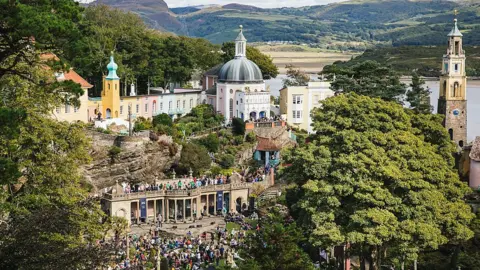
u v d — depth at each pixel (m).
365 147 122.12
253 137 186.00
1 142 83.75
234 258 110.75
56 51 70.38
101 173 150.25
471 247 123.25
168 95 199.50
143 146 156.00
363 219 111.62
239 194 159.00
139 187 150.50
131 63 199.62
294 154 127.88
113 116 179.25
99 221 101.12
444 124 159.38
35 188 88.75
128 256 112.50
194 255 121.19
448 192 121.38
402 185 115.50
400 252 112.25
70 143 95.75
